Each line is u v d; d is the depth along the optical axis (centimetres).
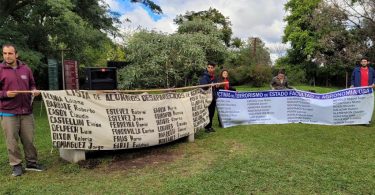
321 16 3553
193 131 796
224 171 570
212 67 890
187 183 517
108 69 1074
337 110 983
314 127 940
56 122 588
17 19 1717
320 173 556
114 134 652
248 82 3325
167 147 743
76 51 1842
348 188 495
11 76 563
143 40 2277
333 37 3503
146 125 700
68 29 1673
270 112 998
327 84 4497
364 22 3425
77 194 489
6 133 567
